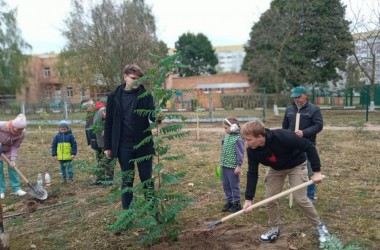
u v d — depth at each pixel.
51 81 45.06
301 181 3.98
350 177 6.96
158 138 4.06
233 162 5.17
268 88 33.75
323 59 26.70
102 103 6.96
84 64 23.14
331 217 4.88
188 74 56.31
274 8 26.34
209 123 19.92
